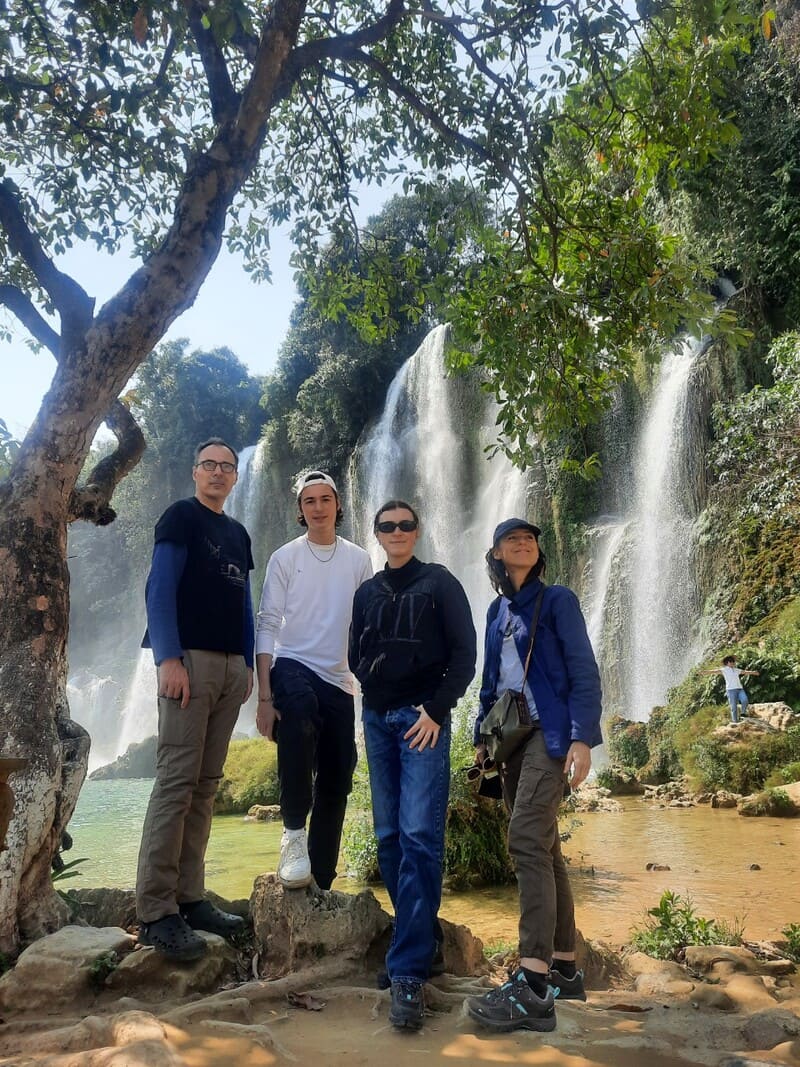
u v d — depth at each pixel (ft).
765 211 62.64
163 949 10.16
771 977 12.43
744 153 61.93
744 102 61.93
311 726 11.10
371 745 10.71
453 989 10.64
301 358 136.98
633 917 17.81
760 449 42.16
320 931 10.82
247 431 163.73
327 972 10.46
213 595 11.27
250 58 15.96
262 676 11.66
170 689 10.57
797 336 42.52
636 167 20.02
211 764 11.52
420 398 103.91
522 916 9.53
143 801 50.16
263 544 128.06
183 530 11.30
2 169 15.81
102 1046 8.38
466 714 24.35
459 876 21.91
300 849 10.93
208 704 11.01
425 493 99.09
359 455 111.14
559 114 19.31
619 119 19.11
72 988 9.95
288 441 128.36
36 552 12.17
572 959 10.68
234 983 10.62
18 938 11.09
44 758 11.41
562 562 78.07
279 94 15.26
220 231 13.57
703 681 47.09
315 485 12.05
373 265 22.21
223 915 11.49
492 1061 8.18
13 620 11.83
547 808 9.78
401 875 9.67
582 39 16.87
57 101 18.38
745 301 65.36
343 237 22.52
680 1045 8.87
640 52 18.62
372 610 10.69
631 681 66.44
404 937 9.35
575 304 18.10
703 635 60.13
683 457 66.69
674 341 19.34
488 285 18.99
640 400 73.67
